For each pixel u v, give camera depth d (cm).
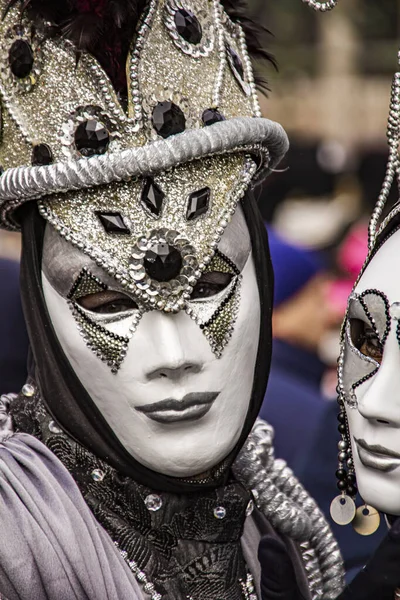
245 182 228
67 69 219
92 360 224
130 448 228
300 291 429
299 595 239
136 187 218
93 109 218
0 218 230
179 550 233
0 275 383
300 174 570
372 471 211
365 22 720
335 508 227
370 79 702
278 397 373
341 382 219
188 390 223
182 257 220
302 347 428
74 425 229
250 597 241
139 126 217
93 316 223
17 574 215
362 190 582
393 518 215
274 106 680
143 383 222
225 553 236
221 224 223
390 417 204
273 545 237
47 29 220
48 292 226
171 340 220
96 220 219
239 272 230
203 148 217
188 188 221
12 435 237
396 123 227
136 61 218
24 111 221
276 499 259
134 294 219
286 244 435
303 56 707
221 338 226
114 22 218
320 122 676
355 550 306
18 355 372
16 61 221
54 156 219
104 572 221
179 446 225
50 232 223
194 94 224
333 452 333
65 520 221
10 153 224
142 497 231
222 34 233
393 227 214
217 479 236
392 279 207
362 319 212
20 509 220
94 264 220
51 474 227
